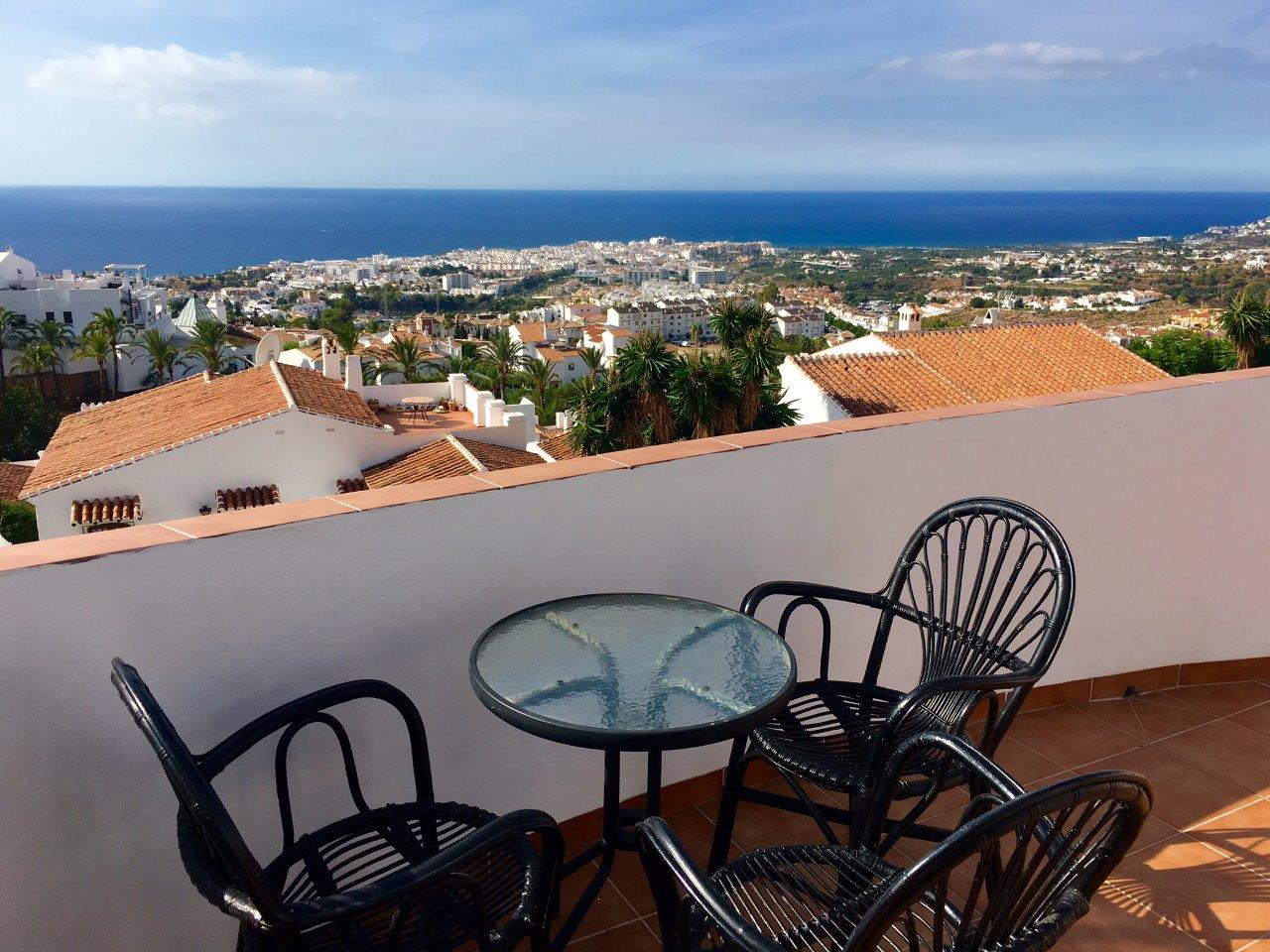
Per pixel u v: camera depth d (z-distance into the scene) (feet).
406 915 3.65
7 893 4.51
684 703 4.69
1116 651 9.45
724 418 65.16
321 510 5.41
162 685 4.84
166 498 58.34
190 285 470.39
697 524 6.93
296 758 5.46
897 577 6.39
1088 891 3.74
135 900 4.92
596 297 474.90
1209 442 9.33
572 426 70.44
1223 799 7.64
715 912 3.34
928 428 7.94
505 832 3.88
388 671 5.73
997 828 2.91
